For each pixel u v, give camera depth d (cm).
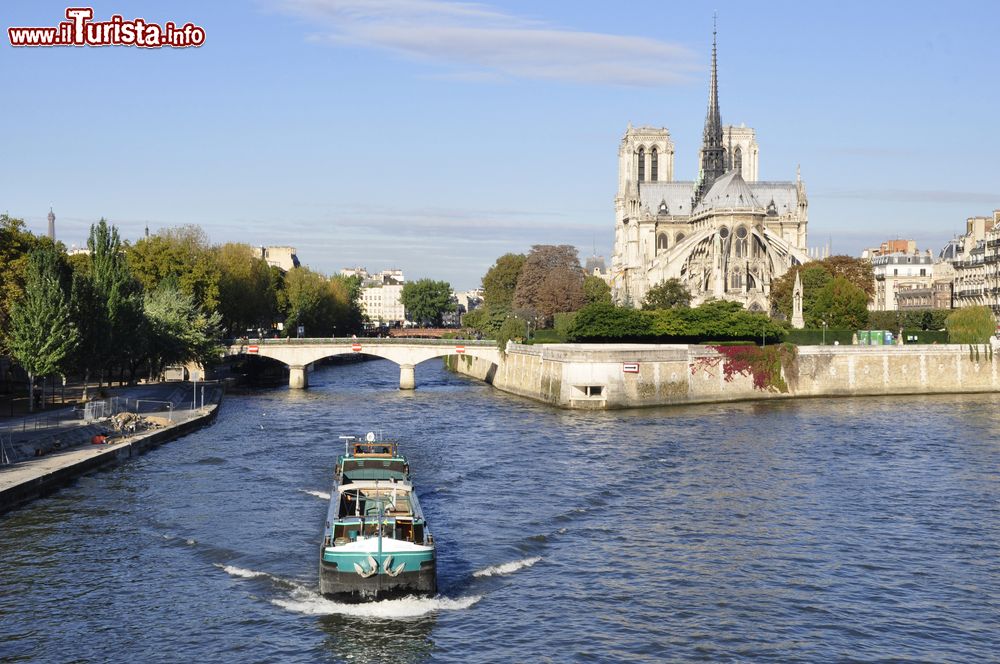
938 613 5828
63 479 8631
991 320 19062
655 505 8225
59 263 13150
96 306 12938
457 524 7488
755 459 10356
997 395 18262
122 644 5219
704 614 5747
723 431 12588
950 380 18662
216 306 18775
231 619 5531
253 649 5169
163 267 18262
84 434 10312
